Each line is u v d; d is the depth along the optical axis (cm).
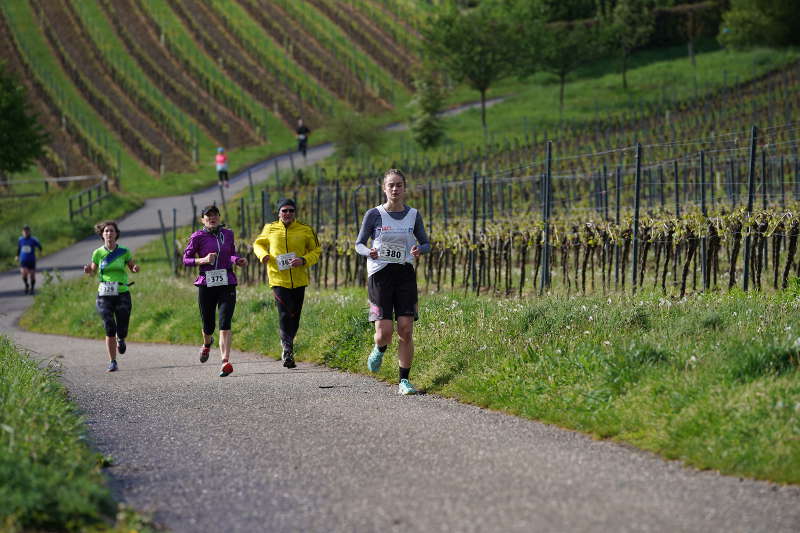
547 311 2256
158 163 14688
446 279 4894
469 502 1147
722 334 1841
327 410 1816
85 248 9619
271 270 2542
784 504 1122
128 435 1662
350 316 2762
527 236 4175
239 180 14062
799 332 1733
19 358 2441
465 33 16188
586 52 17550
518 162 12619
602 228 3931
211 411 1877
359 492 1212
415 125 15750
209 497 1223
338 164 14362
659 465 1323
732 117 13462
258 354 3017
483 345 2112
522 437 1520
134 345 3844
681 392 1541
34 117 12525
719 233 3284
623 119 15100
